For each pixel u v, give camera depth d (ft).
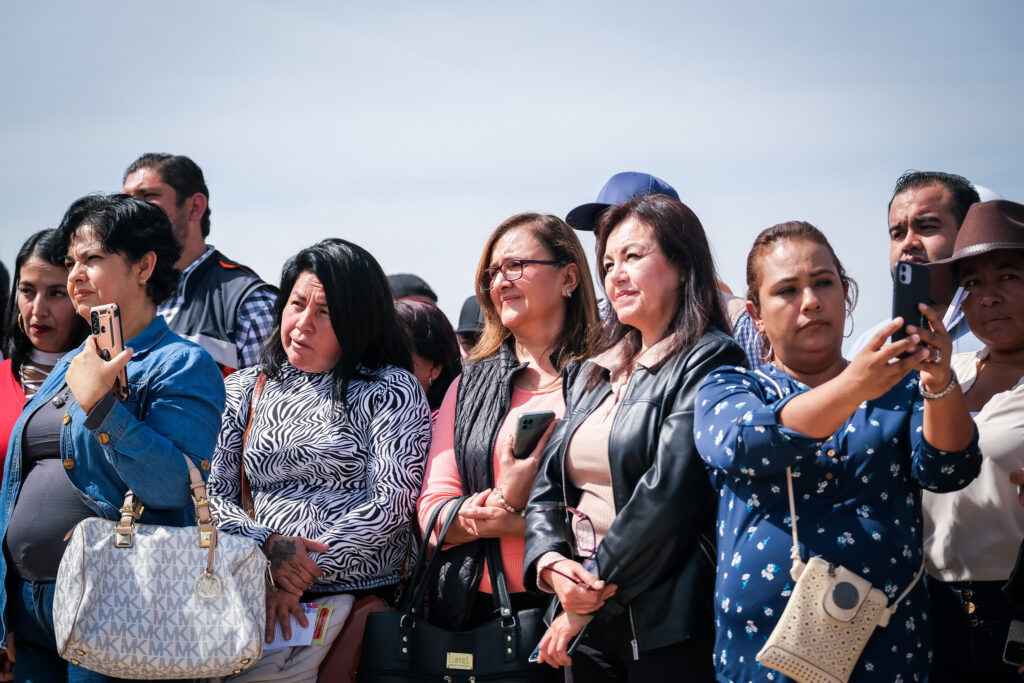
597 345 12.01
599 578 10.29
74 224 11.83
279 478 13.42
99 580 10.96
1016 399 10.81
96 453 11.24
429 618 12.51
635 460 10.56
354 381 13.78
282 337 14.07
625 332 11.82
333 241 14.24
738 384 9.59
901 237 15.26
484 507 12.00
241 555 11.32
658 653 10.28
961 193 15.10
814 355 9.69
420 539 13.11
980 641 10.58
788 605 8.70
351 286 13.79
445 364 16.66
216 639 11.02
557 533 10.90
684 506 10.14
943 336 8.22
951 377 8.41
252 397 14.14
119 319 10.87
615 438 10.71
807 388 9.64
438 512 12.44
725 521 9.49
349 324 13.71
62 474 11.58
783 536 9.03
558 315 13.32
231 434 13.85
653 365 10.92
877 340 8.15
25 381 14.98
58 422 11.76
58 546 11.41
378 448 13.21
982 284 11.41
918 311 8.29
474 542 12.37
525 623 11.87
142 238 11.75
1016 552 10.53
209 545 11.17
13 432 12.05
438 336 16.65
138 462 10.85
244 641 11.05
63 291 14.88
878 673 8.73
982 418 10.92
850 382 8.21
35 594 11.46
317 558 12.49
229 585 11.20
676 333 11.01
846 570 8.65
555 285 13.20
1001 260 11.30
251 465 13.53
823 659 8.54
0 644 11.58
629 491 10.59
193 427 11.46
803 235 9.86
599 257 12.12
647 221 11.43
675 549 10.19
